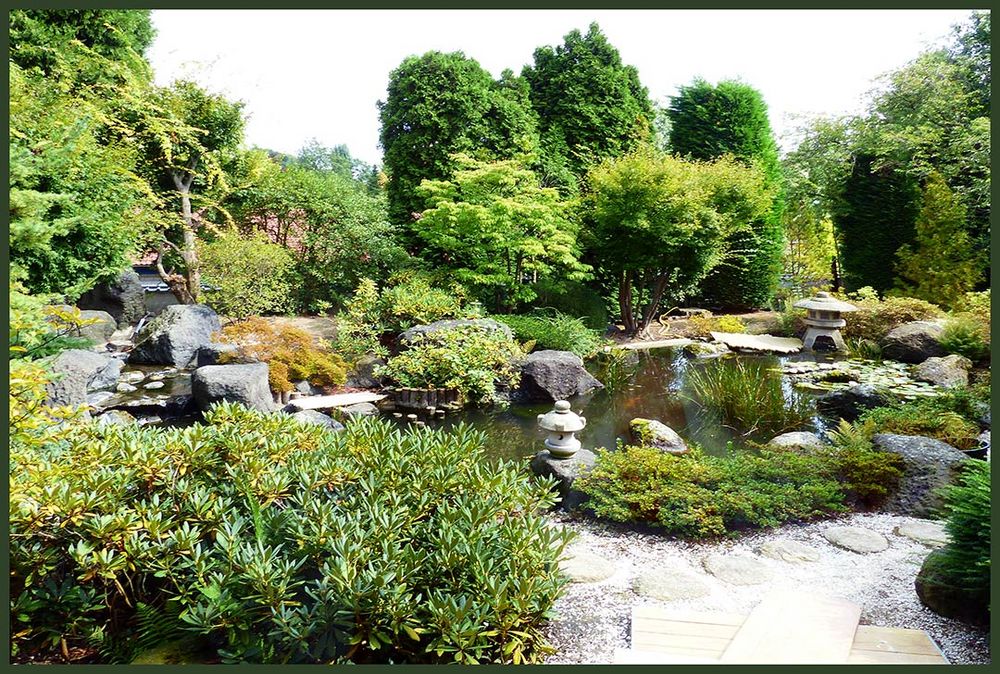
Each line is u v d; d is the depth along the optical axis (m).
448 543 2.55
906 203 12.30
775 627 2.79
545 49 14.39
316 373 7.98
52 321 5.34
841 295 11.92
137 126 10.75
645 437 5.88
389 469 3.10
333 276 11.96
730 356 10.21
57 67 10.22
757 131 15.05
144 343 8.41
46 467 2.74
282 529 2.66
